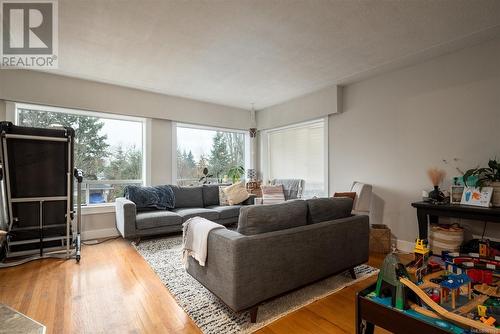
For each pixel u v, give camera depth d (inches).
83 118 162.1
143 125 181.6
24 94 136.2
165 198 166.9
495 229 107.2
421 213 114.9
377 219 148.1
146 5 84.0
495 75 107.8
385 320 48.5
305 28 98.8
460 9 87.1
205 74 145.8
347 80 156.6
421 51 118.7
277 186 197.3
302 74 146.5
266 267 71.8
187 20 92.8
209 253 76.5
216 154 222.2
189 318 72.9
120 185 173.5
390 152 142.7
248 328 68.1
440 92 123.6
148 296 85.0
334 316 74.1
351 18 92.4
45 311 75.7
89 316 73.4
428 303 45.1
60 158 121.2
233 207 177.5
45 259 118.3
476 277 59.7
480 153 111.4
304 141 201.6
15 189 113.0
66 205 124.3
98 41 107.7
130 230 137.6
